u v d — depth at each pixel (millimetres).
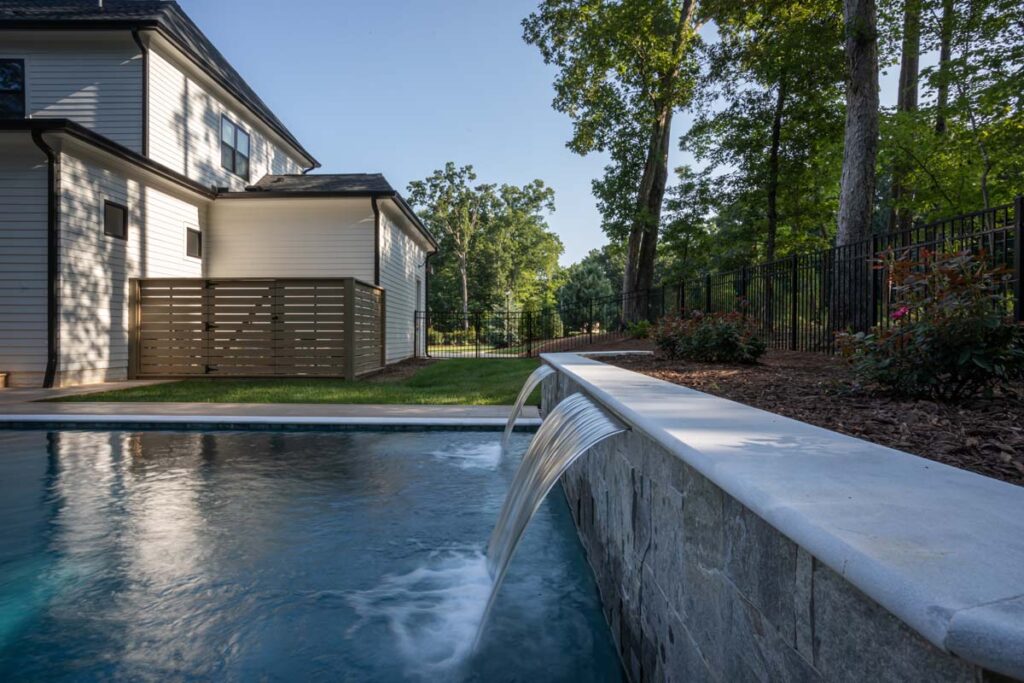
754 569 1254
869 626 866
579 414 3102
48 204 9484
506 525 3412
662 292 14227
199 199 13633
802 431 1846
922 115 15609
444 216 47250
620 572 2652
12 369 9602
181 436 6645
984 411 2902
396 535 4105
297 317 11297
